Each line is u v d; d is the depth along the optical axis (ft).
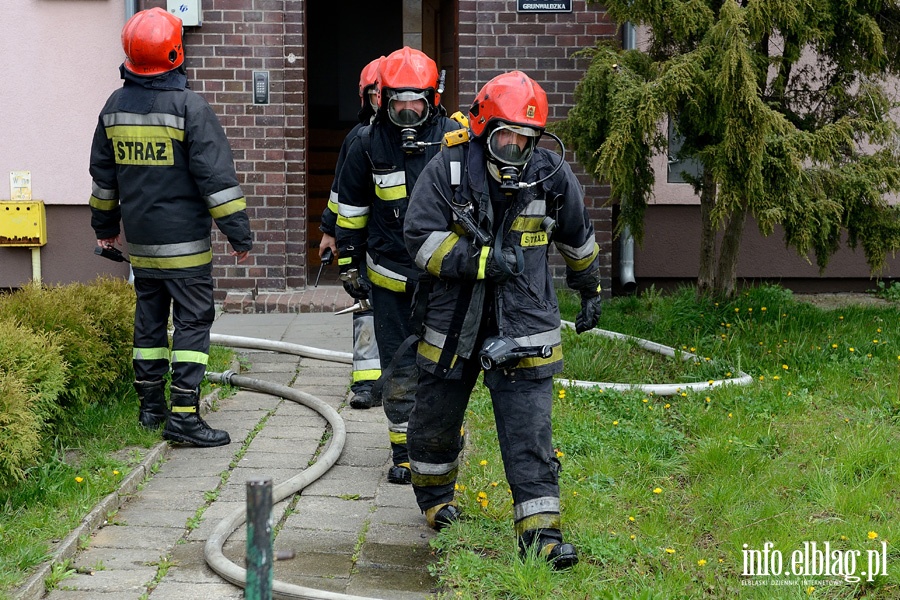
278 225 29.53
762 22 20.63
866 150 27.99
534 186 12.06
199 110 16.69
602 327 24.97
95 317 18.66
